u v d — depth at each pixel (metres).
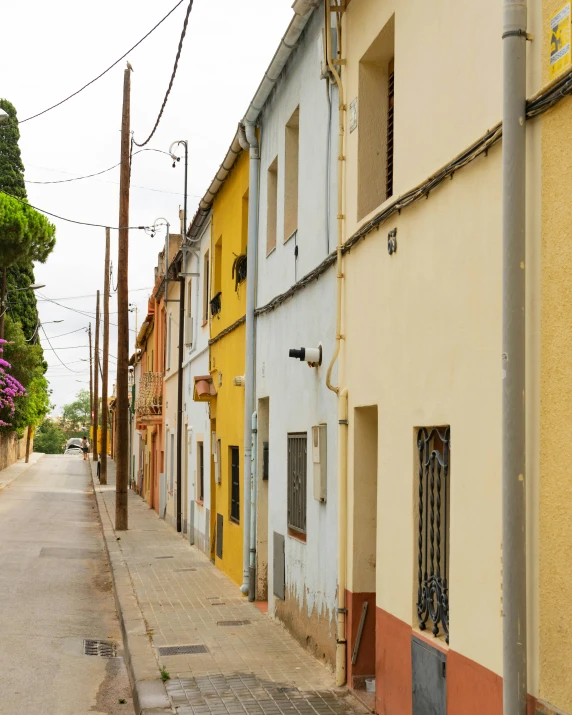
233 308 14.49
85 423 150.75
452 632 5.32
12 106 41.91
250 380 12.55
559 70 4.15
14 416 43.25
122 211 22.05
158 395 30.67
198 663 8.45
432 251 5.84
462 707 5.14
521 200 4.36
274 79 11.26
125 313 22.00
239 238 13.94
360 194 7.71
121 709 7.46
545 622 4.17
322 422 8.67
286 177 10.91
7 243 34.25
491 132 4.89
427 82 6.01
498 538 4.77
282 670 8.20
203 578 14.15
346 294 7.96
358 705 7.08
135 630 9.91
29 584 13.79
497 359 4.84
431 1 5.96
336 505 8.04
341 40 8.16
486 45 5.09
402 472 6.35
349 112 7.99
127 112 22.08
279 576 10.45
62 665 8.81
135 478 43.94
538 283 4.30
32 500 33.47
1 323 37.38
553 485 4.14
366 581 7.57
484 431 4.98
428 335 5.88
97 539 21.11
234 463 14.43
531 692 4.25
